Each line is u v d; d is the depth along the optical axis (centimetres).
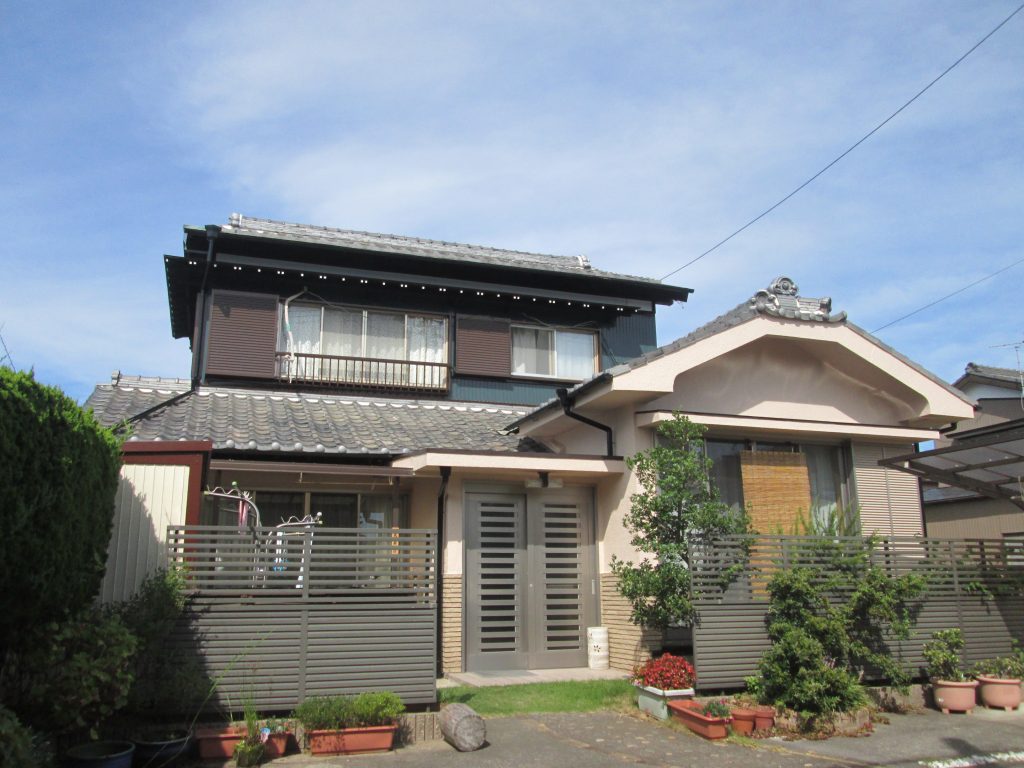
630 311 1672
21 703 598
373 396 1480
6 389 536
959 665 988
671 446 1073
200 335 1438
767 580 915
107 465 692
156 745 641
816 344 1145
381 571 793
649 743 764
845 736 804
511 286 1575
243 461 1030
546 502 1130
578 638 1105
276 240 1388
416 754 718
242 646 741
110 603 722
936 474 1129
